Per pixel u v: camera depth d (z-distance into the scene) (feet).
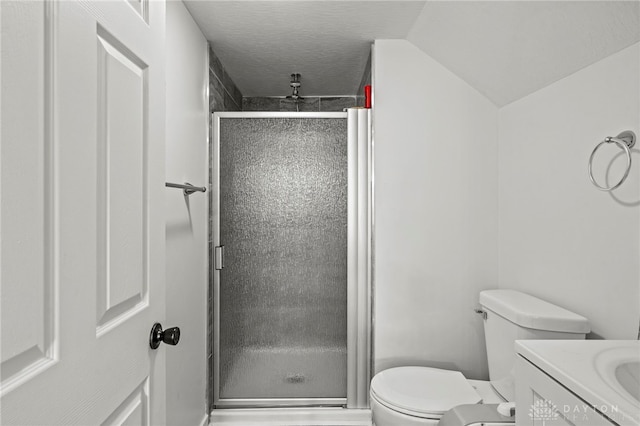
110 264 2.62
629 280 4.40
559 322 5.01
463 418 4.70
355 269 7.67
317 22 6.89
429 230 7.58
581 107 5.20
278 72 9.33
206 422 7.30
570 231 5.42
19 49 1.86
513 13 5.18
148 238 3.20
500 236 7.51
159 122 3.41
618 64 4.57
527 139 6.53
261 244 7.72
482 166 7.57
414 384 6.13
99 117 2.52
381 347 7.57
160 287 3.40
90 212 2.39
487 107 7.58
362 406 7.66
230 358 7.73
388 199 7.58
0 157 1.74
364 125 7.71
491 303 6.17
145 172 3.18
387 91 7.58
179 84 5.98
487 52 6.30
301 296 7.75
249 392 7.73
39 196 1.99
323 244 7.75
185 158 6.25
